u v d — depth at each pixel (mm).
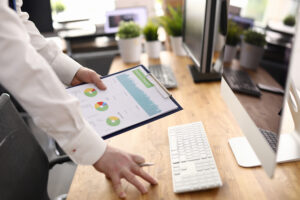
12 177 778
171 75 1366
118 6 2221
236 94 823
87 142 650
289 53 515
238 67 813
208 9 1135
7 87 588
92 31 2082
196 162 736
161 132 942
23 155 850
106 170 680
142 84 918
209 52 1238
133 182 669
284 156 748
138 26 1621
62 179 1588
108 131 760
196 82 1313
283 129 840
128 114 809
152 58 1699
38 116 613
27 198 825
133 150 857
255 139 671
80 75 971
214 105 1096
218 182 668
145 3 2217
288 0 527
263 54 642
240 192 664
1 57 559
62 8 2148
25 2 1618
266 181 692
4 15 559
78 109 642
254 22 703
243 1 781
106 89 912
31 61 576
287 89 520
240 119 788
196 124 902
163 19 1705
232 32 875
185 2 1501
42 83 591
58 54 1011
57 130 630
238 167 747
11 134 828
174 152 795
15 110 897
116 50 1961
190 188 665
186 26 1533
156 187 700
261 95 643
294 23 499
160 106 826
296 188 667
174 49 1719
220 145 844
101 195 698
